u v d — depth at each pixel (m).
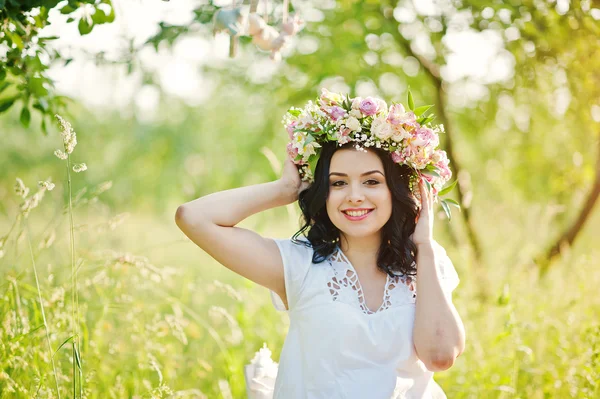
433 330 2.21
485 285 4.82
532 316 3.84
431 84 6.63
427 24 5.87
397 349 2.25
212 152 14.06
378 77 6.58
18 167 15.36
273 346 4.03
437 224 7.00
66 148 2.46
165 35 4.05
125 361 3.42
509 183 8.35
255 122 12.21
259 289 5.27
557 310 3.94
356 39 6.41
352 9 6.15
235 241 2.30
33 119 14.99
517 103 6.69
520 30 5.24
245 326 4.07
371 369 2.22
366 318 2.27
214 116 14.46
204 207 2.30
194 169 14.10
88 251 3.21
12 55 3.07
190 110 14.83
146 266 3.09
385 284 2.37
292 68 7.12
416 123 2.33
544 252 5.58
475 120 7.30
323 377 2.23
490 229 6.48
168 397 3.13
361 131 2.34
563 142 7.40
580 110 5.89
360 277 2.39
